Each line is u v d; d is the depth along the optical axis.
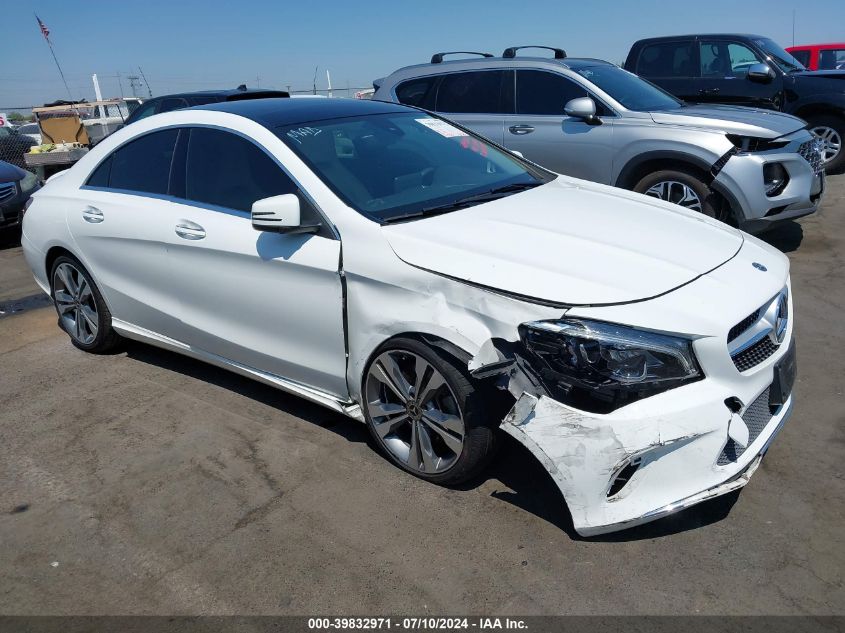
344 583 2.61
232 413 3.91
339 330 3.23
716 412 2.49
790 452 3.28
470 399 2.86
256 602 2.55
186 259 3.81
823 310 4.99
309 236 3.27
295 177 3.39
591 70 6.85
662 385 2.49
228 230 3.57
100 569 2.76
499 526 2.87
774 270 3.03
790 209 6.02
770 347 2.82
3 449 3.67
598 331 2.51
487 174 3.90
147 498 3.19
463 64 7.38
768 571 2.56
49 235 4.64
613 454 2.47
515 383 2.63
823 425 3.49
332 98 4.33
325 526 2.93
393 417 3.22
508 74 7.07
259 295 3.50
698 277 2.76
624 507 2.52
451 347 2.82
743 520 2.83
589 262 2.79
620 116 6.39
